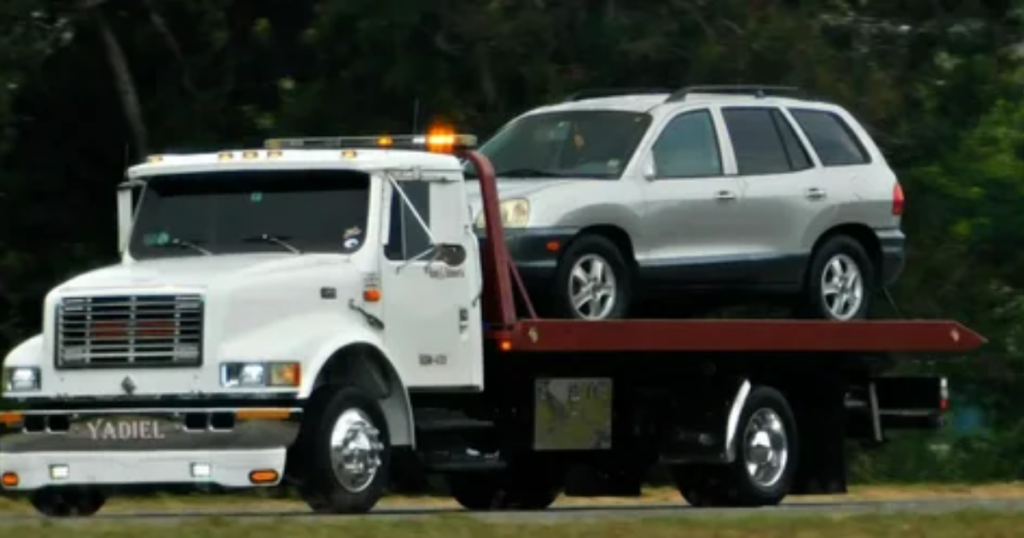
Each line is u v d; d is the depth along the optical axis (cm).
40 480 4544
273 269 4547
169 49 8150
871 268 5619
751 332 5269
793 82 7662
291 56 8238
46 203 8181
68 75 8094
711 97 5331
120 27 8088
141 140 7969
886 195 5619
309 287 4559
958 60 8338
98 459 4497
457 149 4912
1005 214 8956
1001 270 9044
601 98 5338
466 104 7644
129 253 4784
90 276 4619
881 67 8175
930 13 8338
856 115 7956
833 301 5509
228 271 4531
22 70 7588
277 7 8219
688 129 5244
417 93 7569
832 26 8169
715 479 5431
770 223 5341
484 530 4000
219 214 4756
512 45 7544
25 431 4575
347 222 4681
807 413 5725
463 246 4800
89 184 8256
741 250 5291
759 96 5431
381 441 4616
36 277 8031
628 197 5066
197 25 8156
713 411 5388
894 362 5866
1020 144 9044
